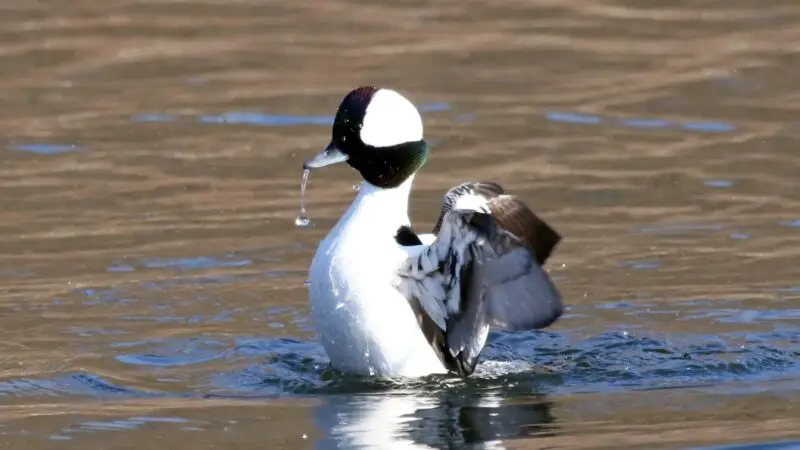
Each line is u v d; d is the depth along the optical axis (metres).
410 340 9.84
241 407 9.60
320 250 10.02
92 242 13.76
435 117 17.70
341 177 15.95
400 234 9.95
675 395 9.80
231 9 21.67
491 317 9.38
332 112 17.86
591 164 16.16
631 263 13.20
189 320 11.75
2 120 17.50
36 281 12.68
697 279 12.73
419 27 20.97
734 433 8.89
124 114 17.78
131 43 20.22
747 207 14.80
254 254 13.48
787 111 17.84
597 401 9.67
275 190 15.41
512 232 9.65
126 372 10.46
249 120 17.59
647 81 18.95
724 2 21.91
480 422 9.16
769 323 11.59
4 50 19.80
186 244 13.73
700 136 17.11
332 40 20.44
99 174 15.83
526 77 19.16
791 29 20.66
